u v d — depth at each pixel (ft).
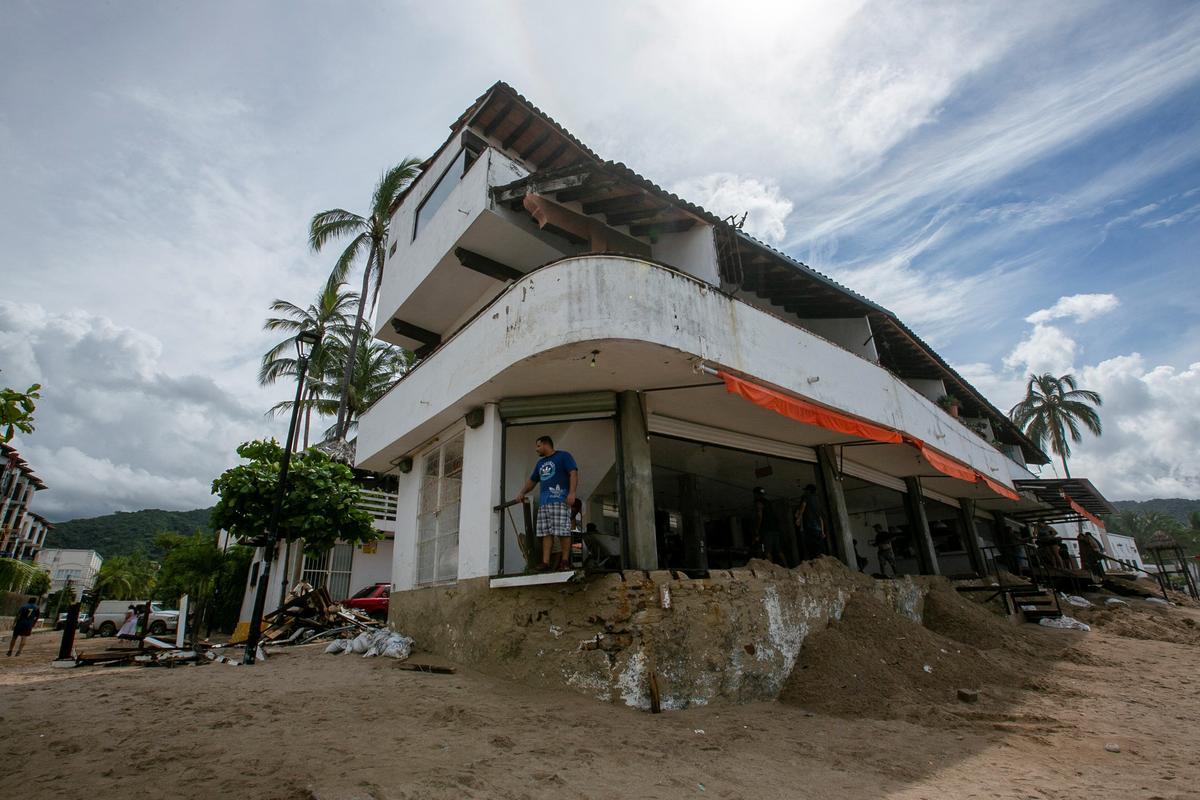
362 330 93.09
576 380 26.89
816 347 33.60
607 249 32.22
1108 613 49.49
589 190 29.48
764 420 33.86
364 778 12.51
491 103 37.01
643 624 22.45
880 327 45.27
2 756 13.64
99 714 17.61
